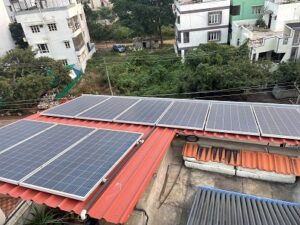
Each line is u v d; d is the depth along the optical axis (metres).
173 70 31.30
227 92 22.67
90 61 40.53
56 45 35.12
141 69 33.25
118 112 8.55
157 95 25.11
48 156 5.66
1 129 7.84
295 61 22.89
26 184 4.67
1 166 5.47
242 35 27.95
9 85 24.80
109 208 4.09
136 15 43.81
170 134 6.64
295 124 6.45
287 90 23.61
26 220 6.27
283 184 6.24
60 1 34.91
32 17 33.03
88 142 6.13
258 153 6.58
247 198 5.18
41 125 7.82
